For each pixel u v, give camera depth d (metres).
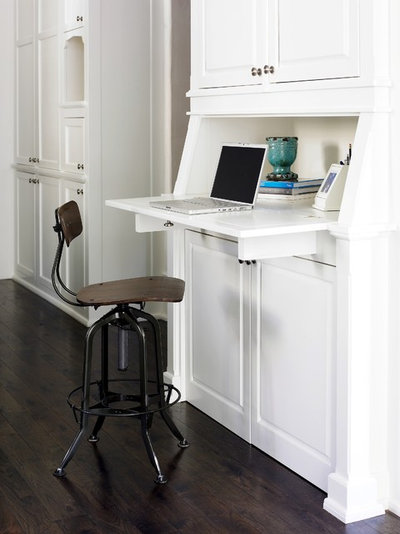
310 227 2.36
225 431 3.07
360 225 2.30
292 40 2.55
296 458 2.69
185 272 3.28
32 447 2.93
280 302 2.69
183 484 2.63
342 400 2.40
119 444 2.95
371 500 2.43
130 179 4.55
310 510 2.45
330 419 2.51
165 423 3.06
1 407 3.33
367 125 2.30
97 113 4.42
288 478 2.67
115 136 4.48
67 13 4.62
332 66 2.39
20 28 5.42
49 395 3.47
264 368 2.82
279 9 2.60
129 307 2.72
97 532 2.32
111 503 2.50
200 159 3.23
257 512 2.44
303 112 2.53
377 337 2.40
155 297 2.65
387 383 2.44
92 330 2.68
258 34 2.71
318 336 2.52
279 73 2.62
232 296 2.96
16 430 3.09
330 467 2.52
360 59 2.29
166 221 3.18
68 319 4.75
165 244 4.60
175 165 4.49
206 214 2.65
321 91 2.45
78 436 2.71
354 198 2.30
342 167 2.67
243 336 2.92
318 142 3.13
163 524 2.37
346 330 2.36
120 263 4.59
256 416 2.89
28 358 3.99
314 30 2.45
